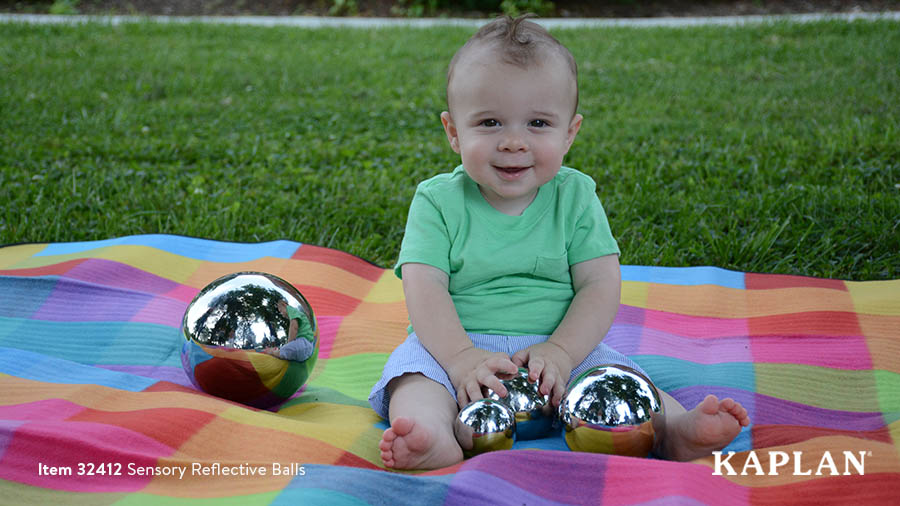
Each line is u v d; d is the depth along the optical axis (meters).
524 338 2.14
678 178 4.55
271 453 1.80
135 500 1.59
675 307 2.87
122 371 2.38
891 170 4.38
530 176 2.08
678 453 1.83
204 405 1.95
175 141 5.30
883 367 2.36
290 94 6.98
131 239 3.26
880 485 1.62
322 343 2.60
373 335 2.63
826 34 9.53
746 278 3.06
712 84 7.27
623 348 2.52
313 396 2.28
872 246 3.50
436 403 1.90
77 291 2.79
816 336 2.58
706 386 2.28
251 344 2.05
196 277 3.07
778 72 7.70
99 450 1.70
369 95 6.96
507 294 2.18
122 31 9.97
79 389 2.07
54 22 10.63
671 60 8.45
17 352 2.31
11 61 7.77
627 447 1.80
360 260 3.27
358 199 4.16
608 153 5.07
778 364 2.41
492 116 2.04
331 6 13.02
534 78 2.02
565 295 2.21
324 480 1.60
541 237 2.20
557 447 1.97
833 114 5.96
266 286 2.16
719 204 3.96
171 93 6.88
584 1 12.82
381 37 10.09
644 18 12.23
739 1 12.95
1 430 1.72
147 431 1.80
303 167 4.83
